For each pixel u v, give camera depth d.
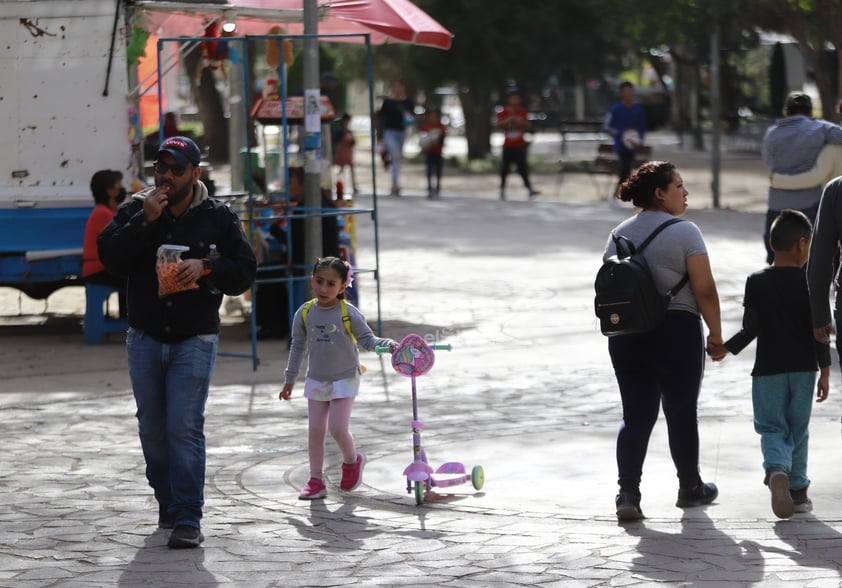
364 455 17.50
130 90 29.28
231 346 27.31
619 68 81.12
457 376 23.42
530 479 16.42
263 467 17.23
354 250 30.61
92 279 27.53
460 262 38.88
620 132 53.50
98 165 28.20
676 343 14.32
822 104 46.53
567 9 75.44
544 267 37.50
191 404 13.60
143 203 13.50
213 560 13.09
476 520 14.54
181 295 13.45
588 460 17.34
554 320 29.12
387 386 22.70
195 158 13.47
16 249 28.19
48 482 16.52
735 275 34.09
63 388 23.05
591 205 55.09
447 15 74.94
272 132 31.97
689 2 50.47
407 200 58.81
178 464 13.58
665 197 14.55
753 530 13.77
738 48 66.38
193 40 25.48
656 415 14.66
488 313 30.23
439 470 15.91
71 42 27.95
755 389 14.47
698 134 86.94
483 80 75.88
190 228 13.59
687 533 13.73
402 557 13.08
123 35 27.95
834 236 14.05
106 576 12.58
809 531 13.67
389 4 28.62
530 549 13.25
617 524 14.21
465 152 94.50
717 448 17.73
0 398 22.16
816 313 14.16
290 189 27.33
